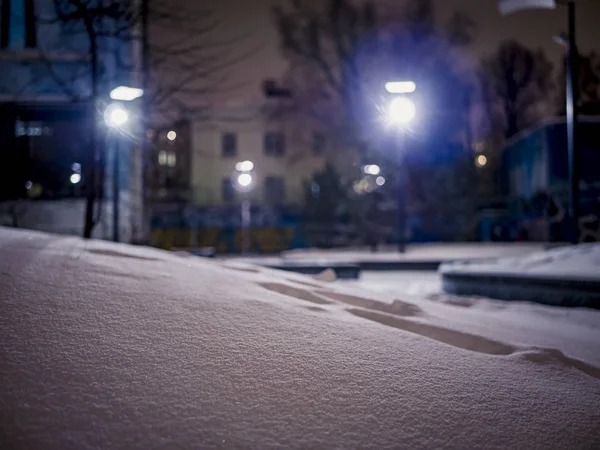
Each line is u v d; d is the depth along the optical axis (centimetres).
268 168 4122
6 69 1791
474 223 3609
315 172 3678
